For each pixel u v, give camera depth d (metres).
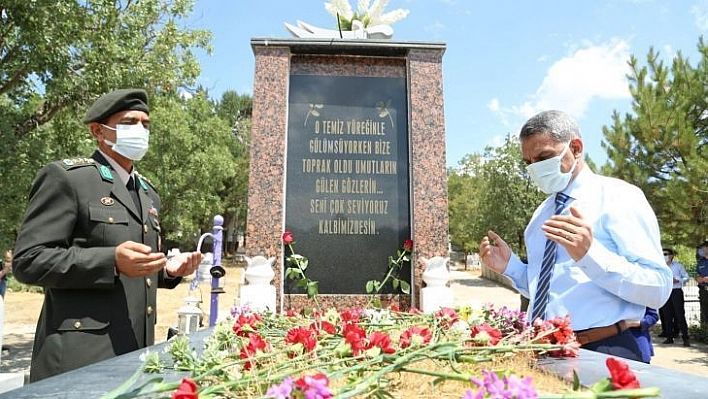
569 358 1.82
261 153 4.64
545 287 2.49
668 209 10.98
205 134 20.62
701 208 10.05
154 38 9.08
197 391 1.14
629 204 2.38
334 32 5.55
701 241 10.77
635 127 11.94
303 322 2.53
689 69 12.05
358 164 4.73
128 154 2.65
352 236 4.61
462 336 1.87
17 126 7.21
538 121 2.53
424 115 4.76
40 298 14.50
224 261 32.06
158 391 1.21
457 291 18.20
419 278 4.52
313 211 4.63
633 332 2.40
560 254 2.50
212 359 1.49
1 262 6.93
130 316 2.46
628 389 1.05
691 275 16.42
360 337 1.58
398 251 4.61
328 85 4.86
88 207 2.43
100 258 2.18
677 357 8.58
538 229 2.73
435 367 1.57
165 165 18.67
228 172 20.88
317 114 4.79
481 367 1.61
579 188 2.56
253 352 1.52
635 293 2.15
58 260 2.16
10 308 12.50
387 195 4.70
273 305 4.23
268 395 1.04
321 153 4.73
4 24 6.68
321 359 1.54
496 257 2.82
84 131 7.98
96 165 2.56
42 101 8.04
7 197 6.68
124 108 2.66
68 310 2.31
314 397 1.01
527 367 1.64
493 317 2.18
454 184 29.45
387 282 4.57
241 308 2.58
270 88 4.75
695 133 11.57
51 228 2.30
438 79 4.83
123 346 2.38
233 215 34.12
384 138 4.79
